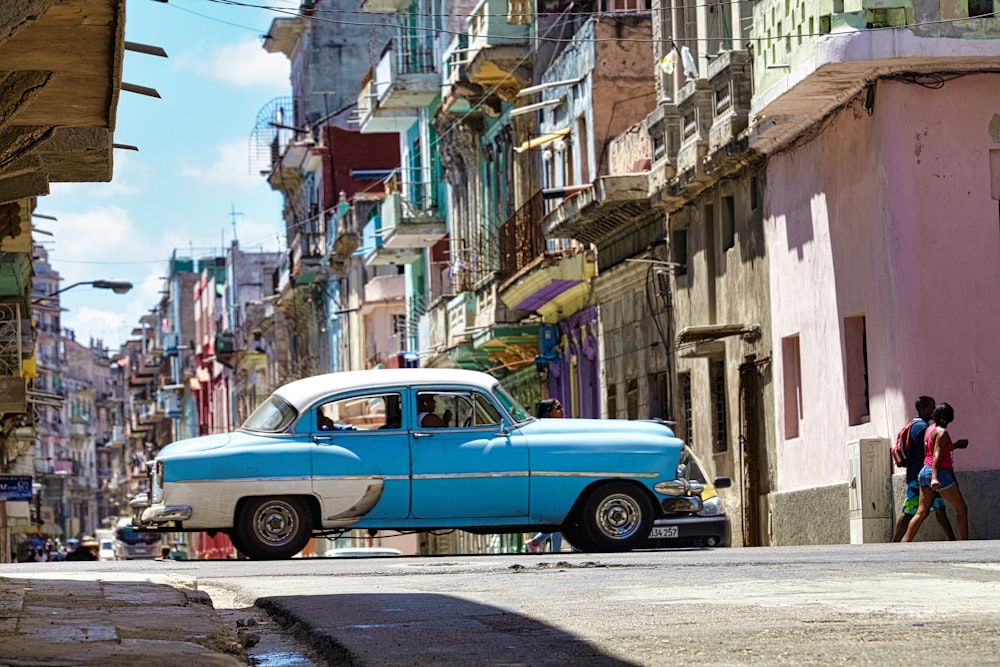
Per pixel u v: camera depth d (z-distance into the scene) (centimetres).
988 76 2906
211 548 11431
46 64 1191
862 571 1465
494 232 5544
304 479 2358
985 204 2898
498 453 2361
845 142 3077
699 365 3853
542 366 5172
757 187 3547
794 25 3020
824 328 3191
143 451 16762
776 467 3441
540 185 5069
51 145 1455
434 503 2362
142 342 18050
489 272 5284
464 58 5331
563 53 4716
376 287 8006
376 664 907
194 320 14950
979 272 2892
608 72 4441
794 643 930
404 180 6881
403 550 7231
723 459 3728
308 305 9712
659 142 3934
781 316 3400
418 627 1088
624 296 4353
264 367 11156
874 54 2839
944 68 2895
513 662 898
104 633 993
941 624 997
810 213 3250
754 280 3553
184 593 1338
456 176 6041
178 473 2347
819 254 3212
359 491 2359
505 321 5150
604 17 4447
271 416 2406
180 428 14900
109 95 1266
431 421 2384
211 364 13288
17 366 4628
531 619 1114
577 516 2367
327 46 9088
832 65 2869
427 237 6475
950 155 2895
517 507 2361
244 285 12281
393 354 7738
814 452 3244
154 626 1059
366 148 8744
